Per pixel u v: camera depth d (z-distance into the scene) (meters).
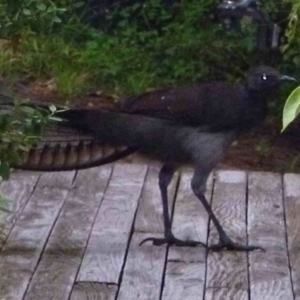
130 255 10.02
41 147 10.23
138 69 16.77
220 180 12.52
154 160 10.69
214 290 9.11
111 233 10.65
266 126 15.20
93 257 9.94
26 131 8.25
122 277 9.41
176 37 16.55
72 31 17.55
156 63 16.64
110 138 10.22
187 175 12.37
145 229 10.79
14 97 8.90
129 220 11.05
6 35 8.66
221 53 16.17
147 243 10.38
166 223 10.40
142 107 10.18
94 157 10.38
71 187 12.12
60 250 10.12
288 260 9.92
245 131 10.40
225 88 10.32
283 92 14.92
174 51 16.44
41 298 8.86
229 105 10.14
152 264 9.77
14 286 9.14
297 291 9.09
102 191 12.00
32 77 16.81
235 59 16.11
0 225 10.16
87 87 16.59
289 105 5.18
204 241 10.46
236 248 10.17
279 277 9.45
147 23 17.27
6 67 16.61
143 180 12.39
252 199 11.84
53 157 10.30
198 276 9.46
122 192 11.97
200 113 10.08
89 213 11.26
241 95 10.22
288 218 11.20
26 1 8.41
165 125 10.14
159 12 17.17
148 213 11.28
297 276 9.48
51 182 12.24
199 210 11.40
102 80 16.72
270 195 11.99
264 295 8.99
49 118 8.33
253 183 12.42
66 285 9.19
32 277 9.38
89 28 17.73
